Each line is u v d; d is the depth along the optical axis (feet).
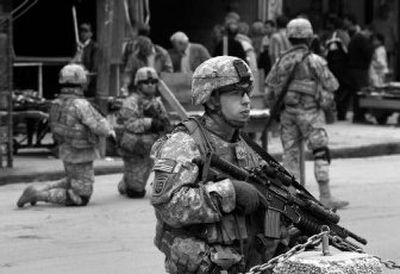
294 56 46.65
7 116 58.70
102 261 36.01
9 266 35.24
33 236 40.83
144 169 50.83
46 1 87.20
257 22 84.43
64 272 34.30
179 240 19.67
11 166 58.90
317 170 47.16
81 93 48.01
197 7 96.99
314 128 46.62
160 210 19.51
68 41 87.61
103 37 67.41
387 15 105.29
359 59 90.68
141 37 69.36
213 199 19.08
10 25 59.16
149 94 50.49
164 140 20.26
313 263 17.31
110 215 45.85
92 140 47.85
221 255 19.36
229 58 20.15
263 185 19.95
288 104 46.88
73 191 48.06
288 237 20.49
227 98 20.01
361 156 70.74
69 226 43.09
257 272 18.24
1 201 50.08
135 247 38.58
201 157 19.67
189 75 64.18
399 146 73.31
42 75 83.20
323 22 101.04
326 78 46.57
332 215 20.51
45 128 65.21
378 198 51.26
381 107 87.40
